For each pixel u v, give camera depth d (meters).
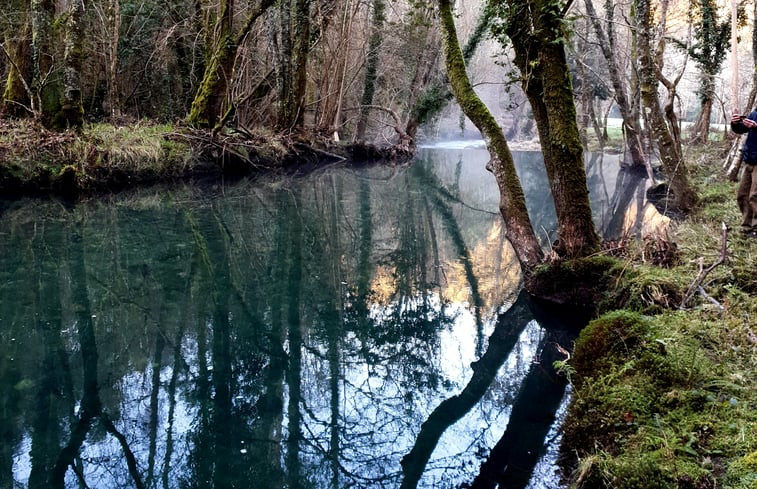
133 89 19.80
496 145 7.03
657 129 9.75
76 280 7.20
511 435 3.92
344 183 17.55
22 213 10.64
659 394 3.42
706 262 5.66
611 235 9.20
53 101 12.87
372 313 6.58
